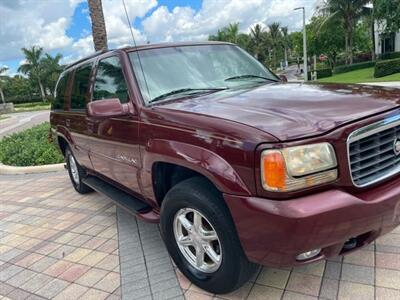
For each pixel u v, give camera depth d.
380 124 2.42
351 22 42.28
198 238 2.80
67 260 3.71
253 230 2.29
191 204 2.68
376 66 29.19
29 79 66.38
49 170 7.75
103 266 3.50
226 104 2.82
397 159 2.56
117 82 3.62
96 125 3.95
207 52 3.88
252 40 72.38
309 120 2.34
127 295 2.99
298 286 2.80
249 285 2.88
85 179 5.12
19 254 4.00
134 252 3.66
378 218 2.35
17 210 5.50
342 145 2.27
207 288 2.83
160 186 3.17
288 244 2.19
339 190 2.28
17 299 3.18
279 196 2.20
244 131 2.31
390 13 31.42
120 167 3.68
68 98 5.01
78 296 3.09
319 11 43.50
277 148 2.18
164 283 3.07
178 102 3.12
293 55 91.50
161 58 3.60
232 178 2.32
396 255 3.02
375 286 2.69
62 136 5.30
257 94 3.03
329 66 54.75
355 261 3.01
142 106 3.20
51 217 4.98
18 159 8.40
